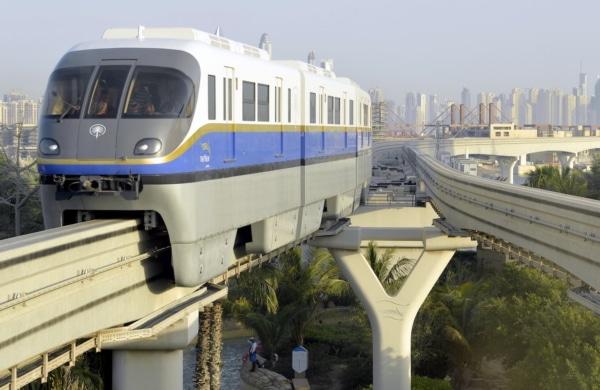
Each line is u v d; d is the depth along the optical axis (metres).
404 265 56.88
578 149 176.62
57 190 18.91
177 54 19.45
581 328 38.47
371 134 47.47
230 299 56.31
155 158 18.31
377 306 44.62
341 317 64.69
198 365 30.08
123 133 18.44
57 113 18.95
